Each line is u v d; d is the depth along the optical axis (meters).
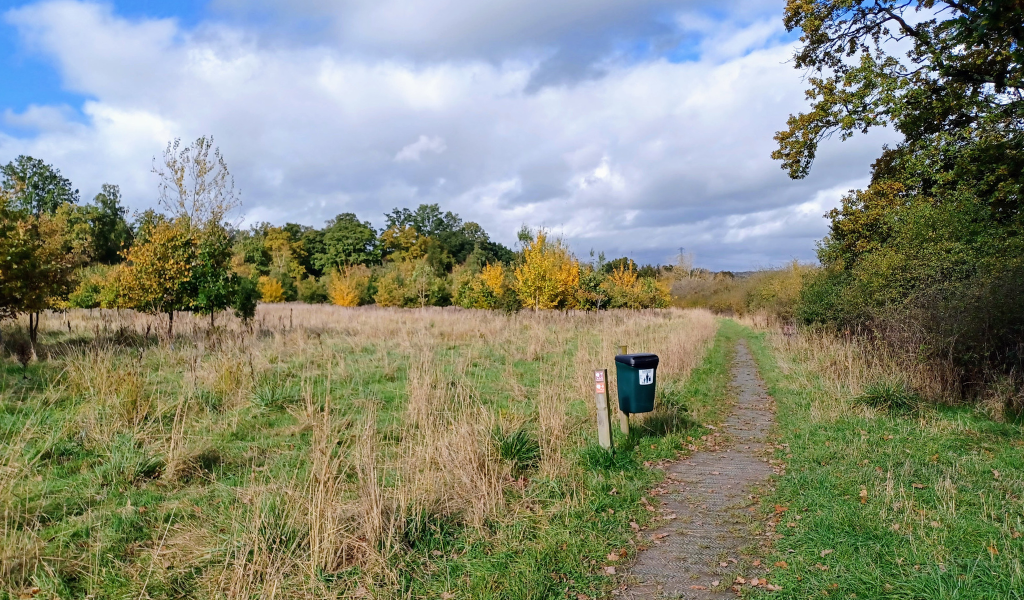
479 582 3.63
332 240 67.56
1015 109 8.47
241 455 5.63
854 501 4.82
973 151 9.32
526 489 5.15
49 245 10.64
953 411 7.69
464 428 5.47
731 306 44.75
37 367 8.09
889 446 6.36
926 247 9.80
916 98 9.41
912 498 4.75
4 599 3.21
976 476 5.24
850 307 12.52
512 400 8.37
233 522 4.06
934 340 8.54
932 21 9.30
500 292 23.81
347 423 6.70
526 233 23.92
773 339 19.45
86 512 4.27
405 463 5.13
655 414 7.83
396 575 3.64
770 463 6.32
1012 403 7.46
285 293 39.44
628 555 4.09
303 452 5.68
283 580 3.50
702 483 5.65
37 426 5.53
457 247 76.94
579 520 4.57
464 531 4.29
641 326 19.00
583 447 6.25
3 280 9.12
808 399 9.22
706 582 3.70
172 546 3.88
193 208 13.09
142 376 7.93
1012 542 3.88
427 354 10.01
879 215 14.95
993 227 9.41
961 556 3.75
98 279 21.53
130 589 3.42
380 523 4.01
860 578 3.56
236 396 7.42
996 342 7.86
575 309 28.11
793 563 3.84
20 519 4.05
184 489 4.81
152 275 12.07
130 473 4.88
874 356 10.18
